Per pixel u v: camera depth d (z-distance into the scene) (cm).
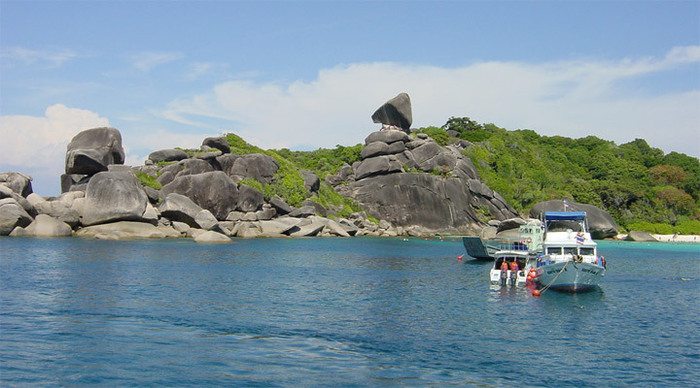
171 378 2072
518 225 10206
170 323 2878
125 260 5244
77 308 3136
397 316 3241
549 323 3169
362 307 3481
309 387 2019
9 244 6225
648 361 2458
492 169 14012
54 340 2503
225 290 3903
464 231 12069
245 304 3438
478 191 12550
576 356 2506
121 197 7700
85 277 4188
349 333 2795
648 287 4800
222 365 2233
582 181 14725
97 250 5919
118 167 8644
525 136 17312
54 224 7400
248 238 8738
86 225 7700
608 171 15700
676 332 3033
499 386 2100
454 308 3538
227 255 6100
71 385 1981
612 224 11712
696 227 13138
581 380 2191
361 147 13375
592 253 4466
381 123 13288
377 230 11369
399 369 2255
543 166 15238
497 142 15000
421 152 12656
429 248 8250
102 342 2495
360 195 12012
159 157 9756
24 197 8031
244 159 10281
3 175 8012
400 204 11862
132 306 3244
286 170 10862
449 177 12344
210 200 9038
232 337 2653
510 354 2505
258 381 2067
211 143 10319
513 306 3647
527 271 4638
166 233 7900
